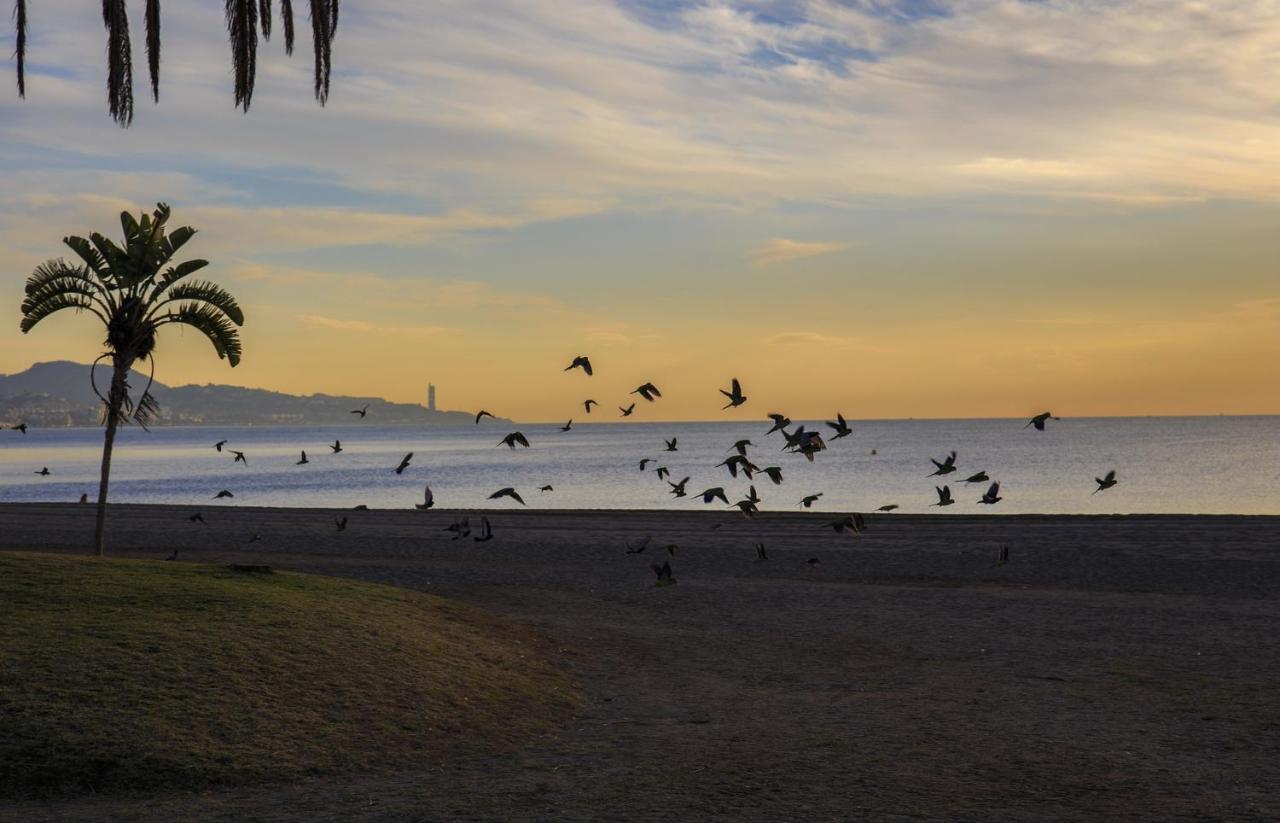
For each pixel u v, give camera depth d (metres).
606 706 17.16
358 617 19.52
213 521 51.41
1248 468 117.12
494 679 17.45
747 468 18.03
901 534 44.47
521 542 42.56
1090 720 16.20
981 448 185.50
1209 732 15.41
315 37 22.02
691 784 12.56
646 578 33.25
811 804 11.74
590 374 15.35
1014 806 11.72
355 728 14.13
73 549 40.06
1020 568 35.00
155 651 15.48
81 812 11.07
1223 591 30.33
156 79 22.55
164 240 27.92
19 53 22.30
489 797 11.91
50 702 13.30
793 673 20.08
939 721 16.12
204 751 12.70
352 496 87.00
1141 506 70.81
